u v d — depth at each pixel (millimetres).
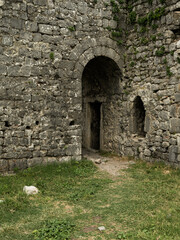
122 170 8312
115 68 10297
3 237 4137
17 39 8008
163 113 8469
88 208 5316
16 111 8008
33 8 8242
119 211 5102
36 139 8320
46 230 4262
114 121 10938
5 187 6309
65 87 8828
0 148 7789
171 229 4223
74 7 8977
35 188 6133
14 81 7977
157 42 8734
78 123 9055
